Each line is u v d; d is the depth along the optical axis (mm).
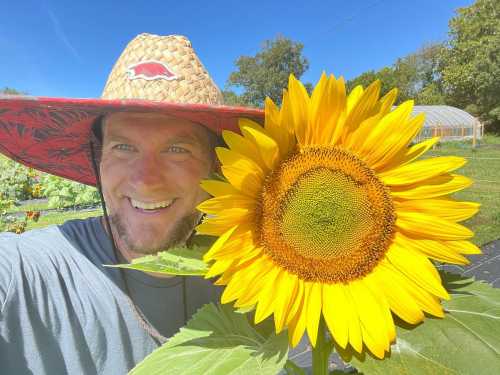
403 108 296
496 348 262
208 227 284
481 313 290
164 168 423
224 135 282
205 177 443
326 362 300
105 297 464
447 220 297
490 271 1569
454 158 295
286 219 300
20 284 442
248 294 292
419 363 267
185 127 417
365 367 274
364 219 304
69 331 450
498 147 8547
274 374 271
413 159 303
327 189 299
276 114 286
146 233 437
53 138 532
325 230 299
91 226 520
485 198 2947
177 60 416
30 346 436
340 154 302
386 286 297
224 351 304
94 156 523
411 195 302
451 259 299
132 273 472
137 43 423
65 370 448
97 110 398
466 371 257
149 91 401
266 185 299
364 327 287
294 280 298
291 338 286
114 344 456
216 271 285
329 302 295
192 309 479
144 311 471
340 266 299
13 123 478
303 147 304
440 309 286
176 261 313
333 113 297
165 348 319
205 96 423
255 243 300
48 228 530
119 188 439
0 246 474
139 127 413
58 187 2621
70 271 475
